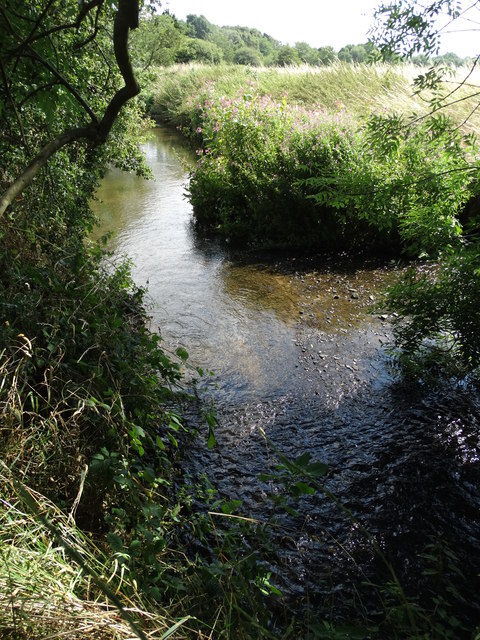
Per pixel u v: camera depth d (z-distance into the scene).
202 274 6.06
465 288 3.53
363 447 3.27
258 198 7.27
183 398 3.23
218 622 1.67
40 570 1.47
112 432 2.21
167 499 2.40
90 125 2.26
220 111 8.44
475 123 7.66
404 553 2.51
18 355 2.45
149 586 1.72
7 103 2.59
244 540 2.46
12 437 2.02
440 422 3.48
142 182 10.46
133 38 7.91
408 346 3.90
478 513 2.76
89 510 2.06
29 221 3.51
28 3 2.56
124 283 3.95
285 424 3.49
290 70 17.03
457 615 2.17
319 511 2.76
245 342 4.57
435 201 3.80
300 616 2.12
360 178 3.79
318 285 5.72
